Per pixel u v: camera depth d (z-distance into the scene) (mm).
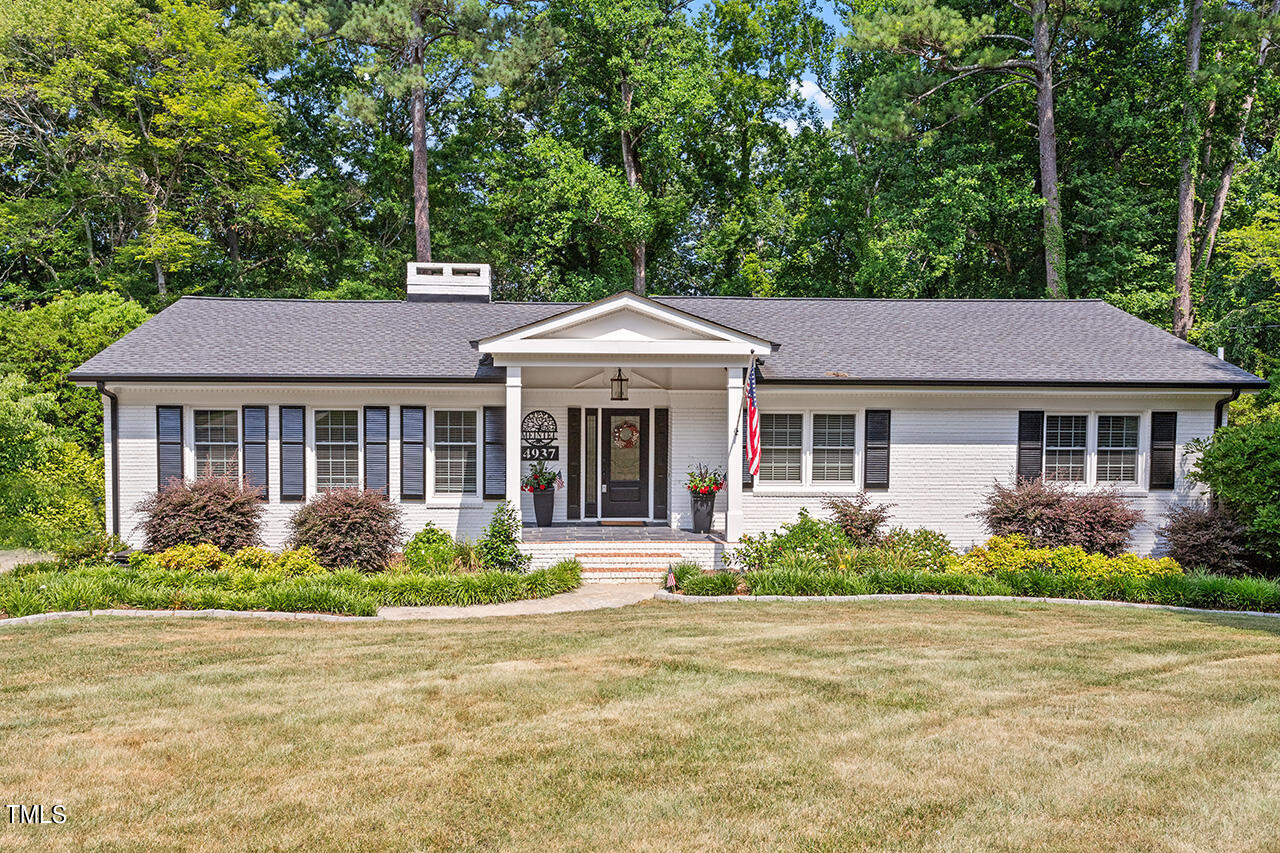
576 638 11000
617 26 33094
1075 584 14359
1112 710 7922
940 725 7516
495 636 11156
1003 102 33781
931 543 16328
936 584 14523
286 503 17469
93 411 23156
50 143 31047
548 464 18844
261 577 14227
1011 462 17891
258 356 17609
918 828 5664
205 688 8641
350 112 31719
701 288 40688
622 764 6676
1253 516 15648
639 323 16438
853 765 6641
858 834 5582
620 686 8672
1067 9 28891
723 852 5367
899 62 33875
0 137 29578
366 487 17625
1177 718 7699
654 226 36000
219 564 15359
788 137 39500
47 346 22875
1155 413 17719
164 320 19281
